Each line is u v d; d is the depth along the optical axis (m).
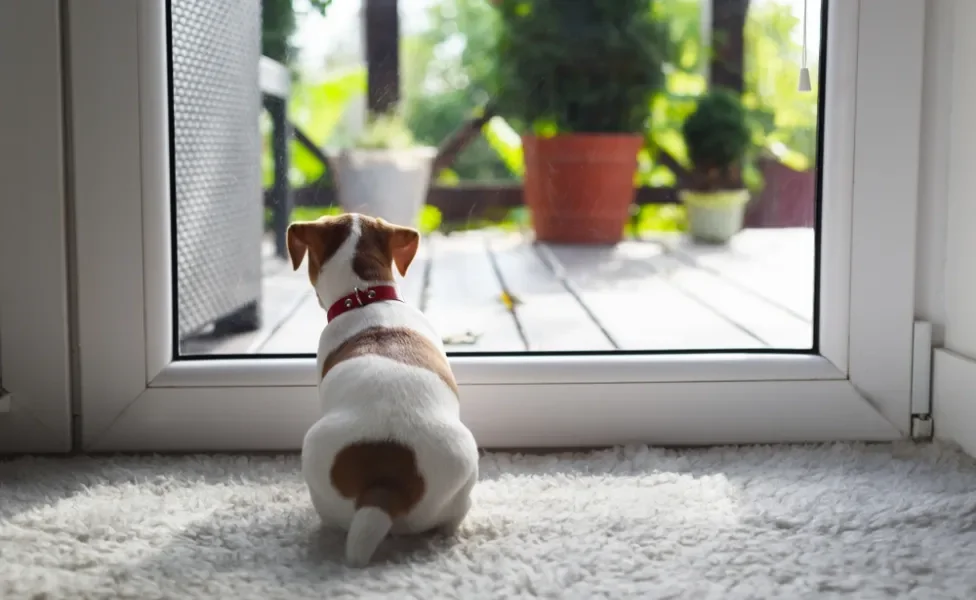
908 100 1.35
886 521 1.08
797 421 1.40
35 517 1.09
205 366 1.37
